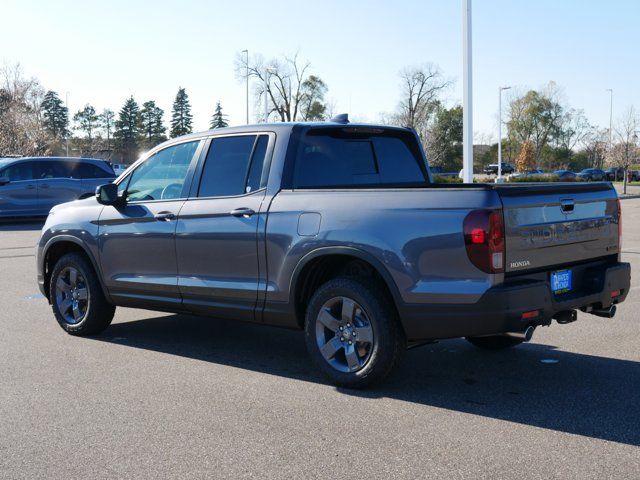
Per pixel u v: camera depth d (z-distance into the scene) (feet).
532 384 16.79
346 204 16.26
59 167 65.62
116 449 12.84
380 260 15.49
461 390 16.35
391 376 17.46
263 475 11.65
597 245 17.12
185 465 12.09
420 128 258.57
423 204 15.17
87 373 17.87
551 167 342.64
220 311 18.70
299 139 17.98
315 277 17.48
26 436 13.52
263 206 17.63
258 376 17.58
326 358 16.61
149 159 20.99
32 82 194.90
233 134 19.11
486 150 363.56
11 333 22.58
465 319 14.66
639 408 14.94
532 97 343.46
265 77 133.39
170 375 17.69
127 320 25.00
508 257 14.61
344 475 11.60
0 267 38.40
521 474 11.57
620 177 231.30
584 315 24.93
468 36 47.26
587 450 12.59
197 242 18.88
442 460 12.19
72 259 22.07
